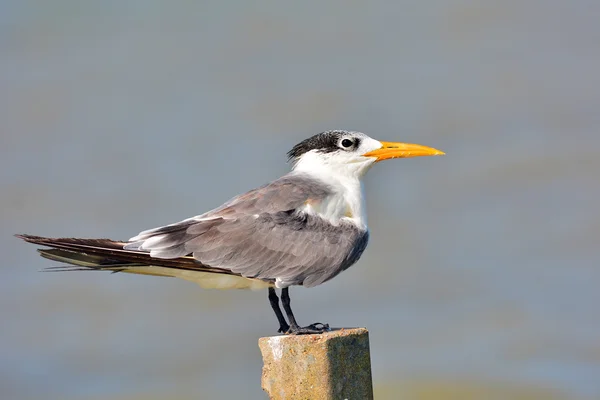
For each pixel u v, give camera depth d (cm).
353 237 1238
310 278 1203
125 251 1134
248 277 1191
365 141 1296
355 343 1008
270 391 1025
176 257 1161
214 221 1195
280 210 1213
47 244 1104
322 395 998
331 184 1267
